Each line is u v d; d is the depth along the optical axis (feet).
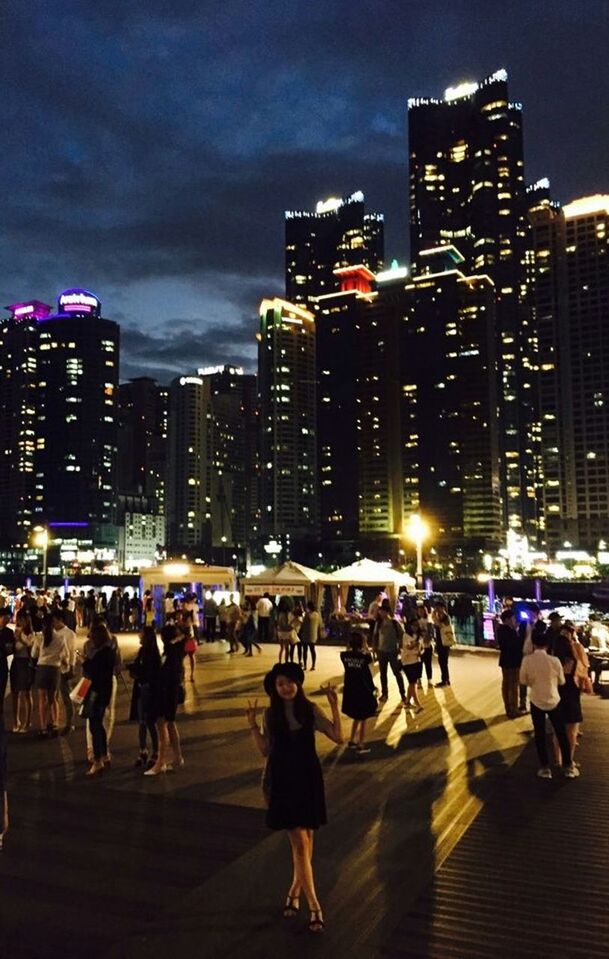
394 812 26.37
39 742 37.01
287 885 19.76
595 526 650.84
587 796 28.53
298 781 17.70
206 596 99.35
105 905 18.47
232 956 15.99
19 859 21.47
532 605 255.70
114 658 32.50
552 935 17.16
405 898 19.07
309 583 96.32
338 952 16.24
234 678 60.95
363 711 35.24
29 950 16.19
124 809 26.35
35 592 106.63
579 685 32.60
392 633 50.16
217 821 25.05
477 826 24.91
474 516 650.02
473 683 60.75
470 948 16.51
